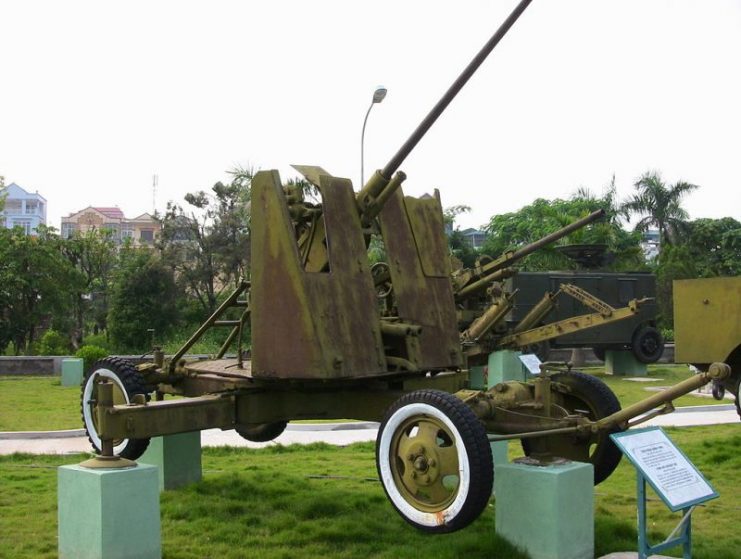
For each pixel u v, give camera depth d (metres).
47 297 30.80
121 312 30.05
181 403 6.14
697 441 10.63
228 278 31.52
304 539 5.93
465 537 5.71
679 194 37.62
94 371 7.84
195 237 31.09
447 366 6.87
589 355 28.00
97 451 7.57
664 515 6.76
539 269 28.02
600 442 6.35
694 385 5.39
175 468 7.50
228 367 7.37
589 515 5.40
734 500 7.34
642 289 22.73
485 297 18.34
